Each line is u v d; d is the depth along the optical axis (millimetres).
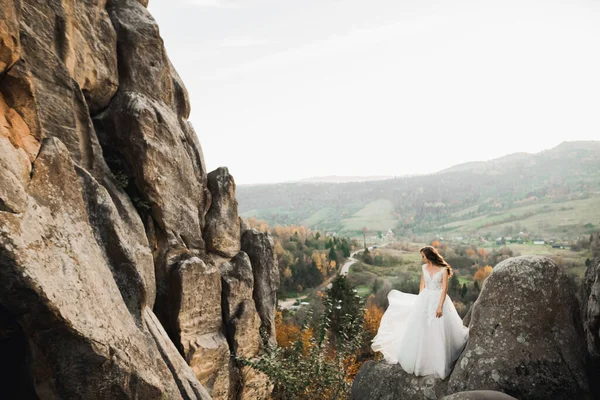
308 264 97938
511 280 5371
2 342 4648
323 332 8773
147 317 7117
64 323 4426
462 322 6629
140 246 8547
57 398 4699
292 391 8531
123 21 10195
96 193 6594
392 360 6566
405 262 115688
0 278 4078
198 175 12008
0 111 4836
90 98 9133
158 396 5559
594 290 4594
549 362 4953
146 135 9531
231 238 12727
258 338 12953
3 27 4797
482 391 4242
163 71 10836
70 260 4902
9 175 4414
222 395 11086
